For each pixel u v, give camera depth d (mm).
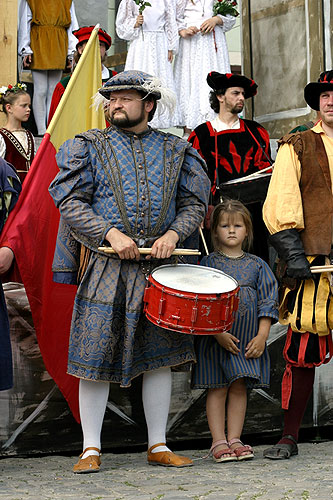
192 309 3906
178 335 4188
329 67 8227
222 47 8406
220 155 5926
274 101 8891
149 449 4277
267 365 4570
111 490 3477
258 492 3359
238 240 4605
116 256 4094
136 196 4125
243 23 9336
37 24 8398
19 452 4715
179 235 4137
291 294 4570
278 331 5328
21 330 4746
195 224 4246
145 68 8172
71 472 4062
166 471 4012
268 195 4559
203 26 8234
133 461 4441
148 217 4121
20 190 4488
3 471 4145
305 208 4484
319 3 8234
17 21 8016
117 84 4188
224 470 4012
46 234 4570
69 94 4941
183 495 3299
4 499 3289
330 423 5496
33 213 4504
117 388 4910
